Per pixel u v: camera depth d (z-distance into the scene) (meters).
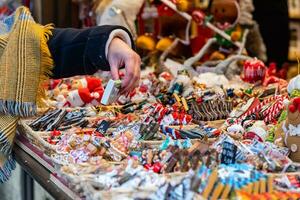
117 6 2.22
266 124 1.32
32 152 1.27
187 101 1.55
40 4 2.79
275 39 3.14
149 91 1.76
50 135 1.25
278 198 0.81
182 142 1.08
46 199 1.22
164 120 1.38
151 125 1.24
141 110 1.50
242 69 2.24
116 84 1.31
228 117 1.46
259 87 1.94
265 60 2.81
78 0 2.65
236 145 1.02
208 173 0.82
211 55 2.41
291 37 3.43
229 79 2.16
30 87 1.36
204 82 1.92
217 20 2.44
